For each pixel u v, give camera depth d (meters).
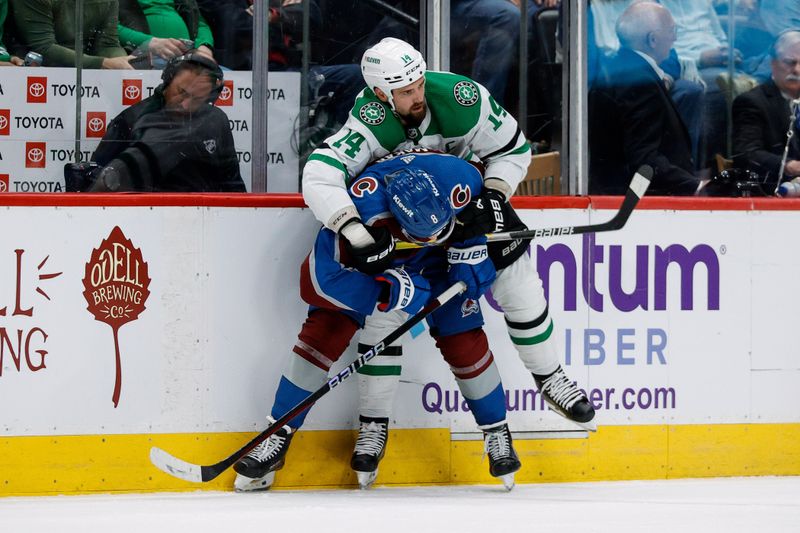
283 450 12.17
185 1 15.59
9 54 15.40
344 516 10.38
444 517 10.29
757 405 13.76
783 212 13.77
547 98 16.94
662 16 17.20
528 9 16.80
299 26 16.00
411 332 12.83
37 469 12.29
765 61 17.66
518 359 13.28
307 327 12.20
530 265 12.33
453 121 12.03
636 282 13.47
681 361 13.59
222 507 11.12
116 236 12.42
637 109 17.39
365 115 11.85
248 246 12.69
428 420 13.08
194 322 12.59
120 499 11.89
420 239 11.31
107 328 12.42
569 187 14.84
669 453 13.58
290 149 16.19
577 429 13.39
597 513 10.59
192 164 15.88
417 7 16.36
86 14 15.43
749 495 12.06
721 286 13.67
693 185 17.67
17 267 12.26
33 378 12.29
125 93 15.69
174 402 12.55
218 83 15.82
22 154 15.63
